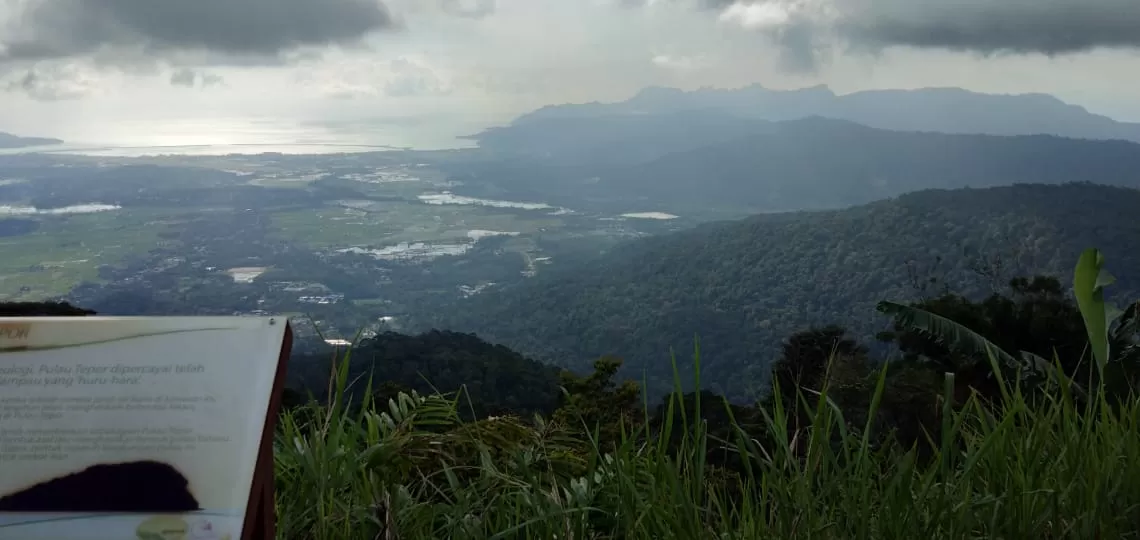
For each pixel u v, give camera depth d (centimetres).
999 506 203
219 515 136
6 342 150
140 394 145
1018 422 274
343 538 203
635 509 202
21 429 142
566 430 262
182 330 152
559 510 199
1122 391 343
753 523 196
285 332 152
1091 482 214
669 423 210
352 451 218
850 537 194
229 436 142
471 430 248
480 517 213
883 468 224
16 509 137
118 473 138
